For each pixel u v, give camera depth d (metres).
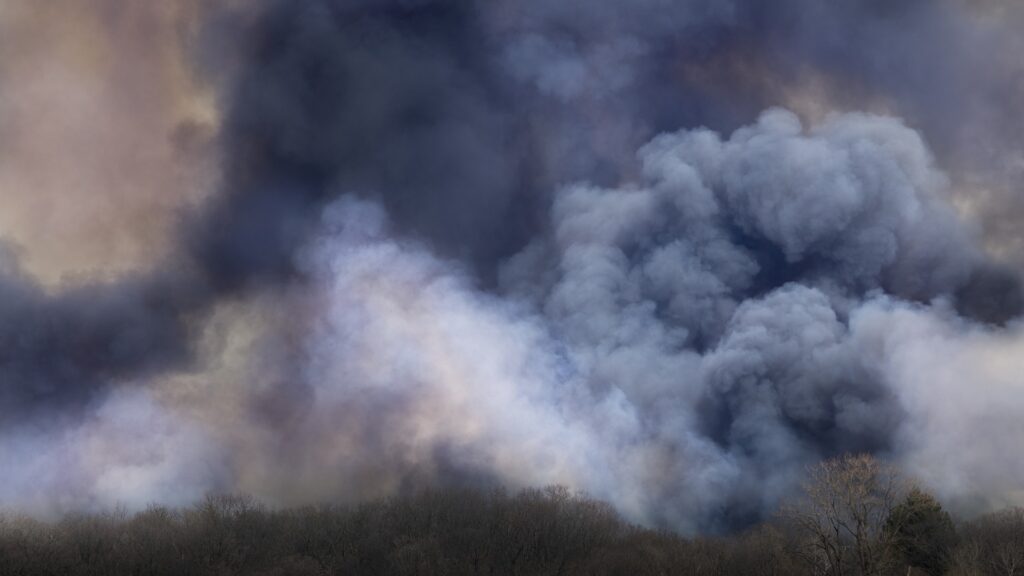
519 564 150.12
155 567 137.25
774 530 149.25
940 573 116.62
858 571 112.69
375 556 149.75
